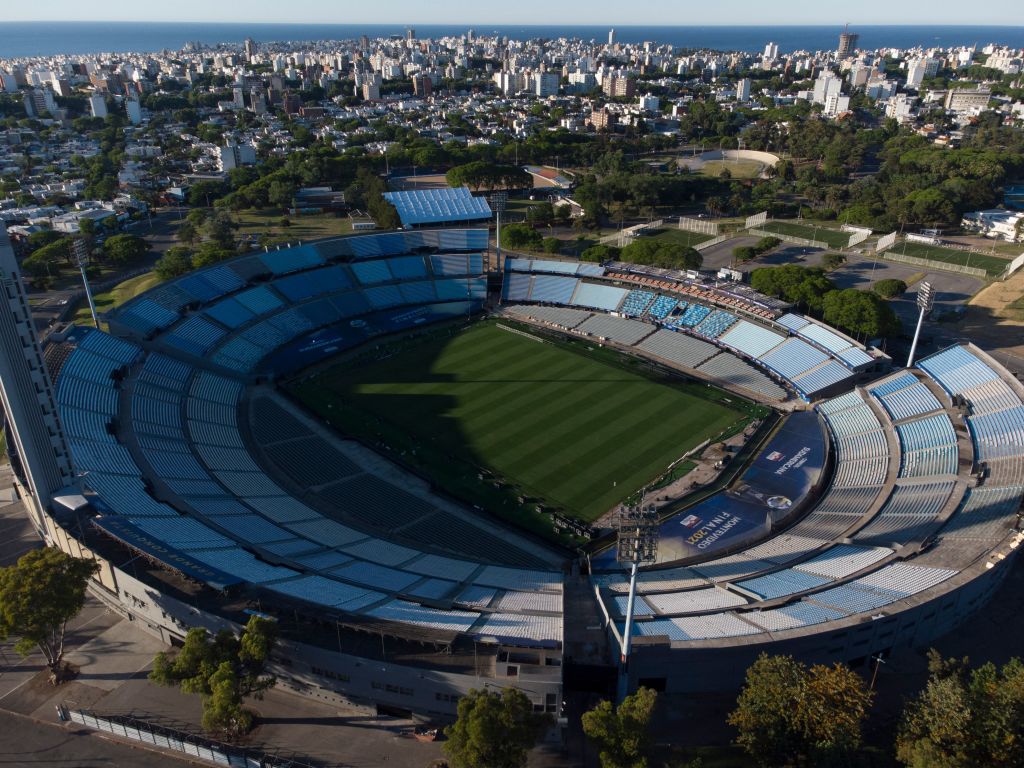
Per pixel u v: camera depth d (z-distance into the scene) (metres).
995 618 79.31
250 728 65.50
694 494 105.50
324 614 68.00
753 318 153.38
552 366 147.00
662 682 69.50
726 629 69.69
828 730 57.59
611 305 168.12
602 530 97.88
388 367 146.50
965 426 106.12
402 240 186.00
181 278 153.38
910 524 88.06
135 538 75.88
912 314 169.62
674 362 147.88
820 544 88.56
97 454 96.56
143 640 77.75
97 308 168.00
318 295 166.00
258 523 91.50
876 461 106.75
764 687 61.41
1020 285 185.88
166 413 116.00
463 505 103.19
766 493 105.06
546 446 118.25
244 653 64.25
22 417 79.31
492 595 78.38
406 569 84.38
